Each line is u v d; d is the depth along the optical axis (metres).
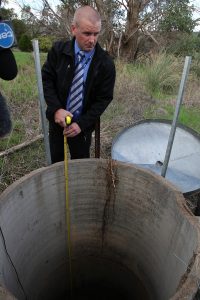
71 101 2.03
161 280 1.72
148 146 2.39
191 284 1.10
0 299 1.05
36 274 1.89
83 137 2.22
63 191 1.84
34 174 1.64
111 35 7.33
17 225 1.62
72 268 2.15
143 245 1.90
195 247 1.28
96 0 6.86
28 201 1.66
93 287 2.25
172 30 7.88
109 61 1.95
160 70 5.36
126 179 1.78
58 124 2.09
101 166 1.78
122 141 2.39
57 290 2.13
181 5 7.74
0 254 1.44
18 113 3.70
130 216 1.90
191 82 5.44
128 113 4.04
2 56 1.57
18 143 3.17
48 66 2.01
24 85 4.50
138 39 7.55
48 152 1.93
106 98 2.05
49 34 8.27
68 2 7.20
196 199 2.59
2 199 1.45
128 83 4.86
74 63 1.90
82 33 1.74
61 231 1.97
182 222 1.48
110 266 2.14
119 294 2.18
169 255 1.63
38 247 1.86
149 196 1.72
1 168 2.75
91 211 1.96
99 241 2.08
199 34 8.46
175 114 1.82
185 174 2.17
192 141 2.36
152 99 4.61
